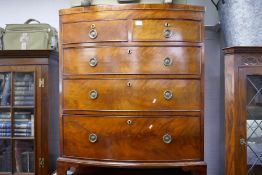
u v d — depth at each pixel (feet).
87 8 6.04
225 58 6.07
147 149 5.92
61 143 6.28
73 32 6.16
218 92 8.13
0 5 8.38
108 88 5.98
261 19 6.28
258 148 6.03
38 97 6.89
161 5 5.88
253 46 5.74
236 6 6.38
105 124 5.99
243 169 5.89
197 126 5.96
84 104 6.10
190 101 5.95
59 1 8.30
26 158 7.14
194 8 5.94
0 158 7.20
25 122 7.12
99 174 6.76
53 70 7.47
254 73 5.84
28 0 8.35
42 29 7.47
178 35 5.91
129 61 5.91
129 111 5.93
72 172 6.87
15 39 7.43
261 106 5.99
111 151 5.98
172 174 6.74
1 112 7.19
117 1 6.64
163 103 5.92
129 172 6.90
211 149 8.15
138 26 5.89
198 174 5.91
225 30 7.00
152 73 5.90
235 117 5.89
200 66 5.97
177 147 5.93
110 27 5.95
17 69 6.91
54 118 7.55
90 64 6.05
